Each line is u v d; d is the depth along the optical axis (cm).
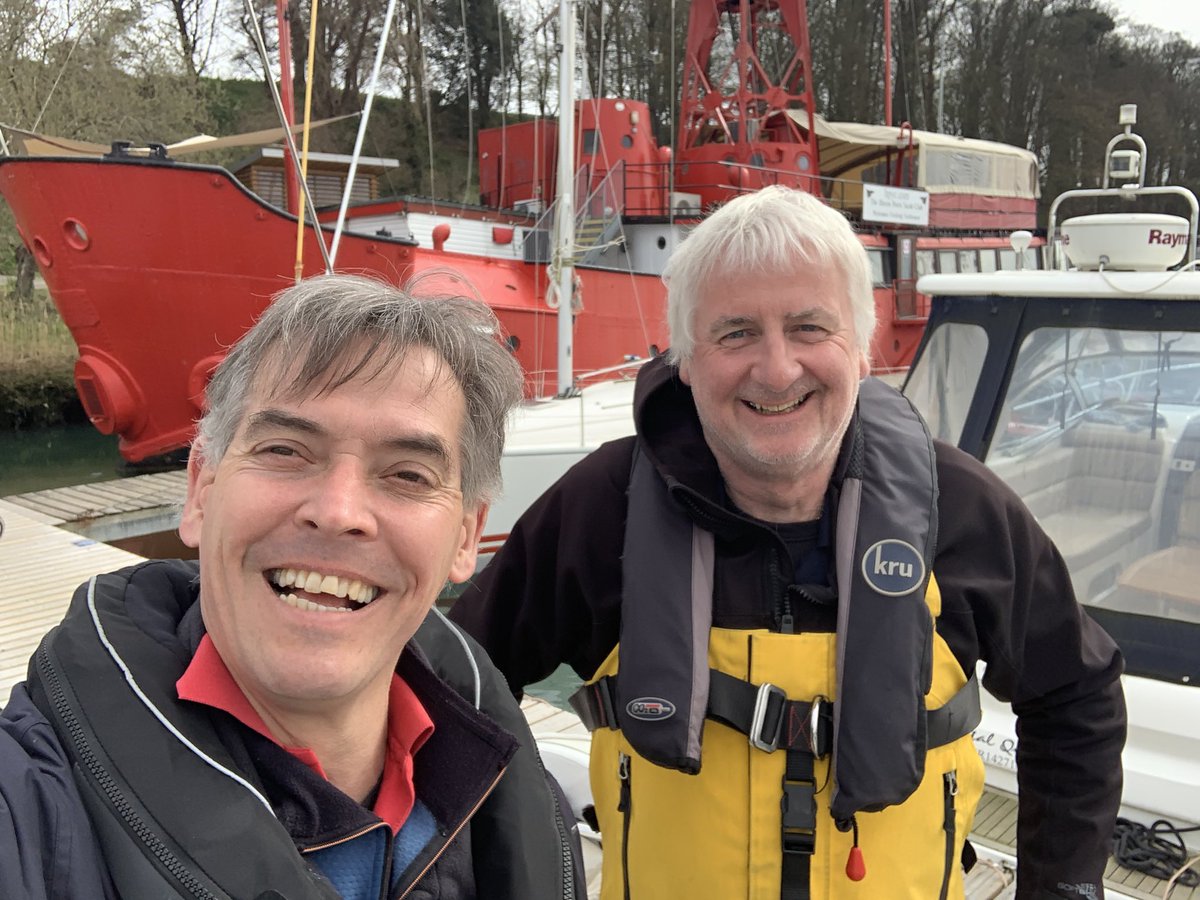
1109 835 90
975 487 87
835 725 80
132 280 505
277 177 773
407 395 57
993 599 85
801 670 82
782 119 716
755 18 709
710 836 83
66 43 1001
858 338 84
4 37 974
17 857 44
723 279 82
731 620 84
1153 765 120
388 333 57
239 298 505
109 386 528
